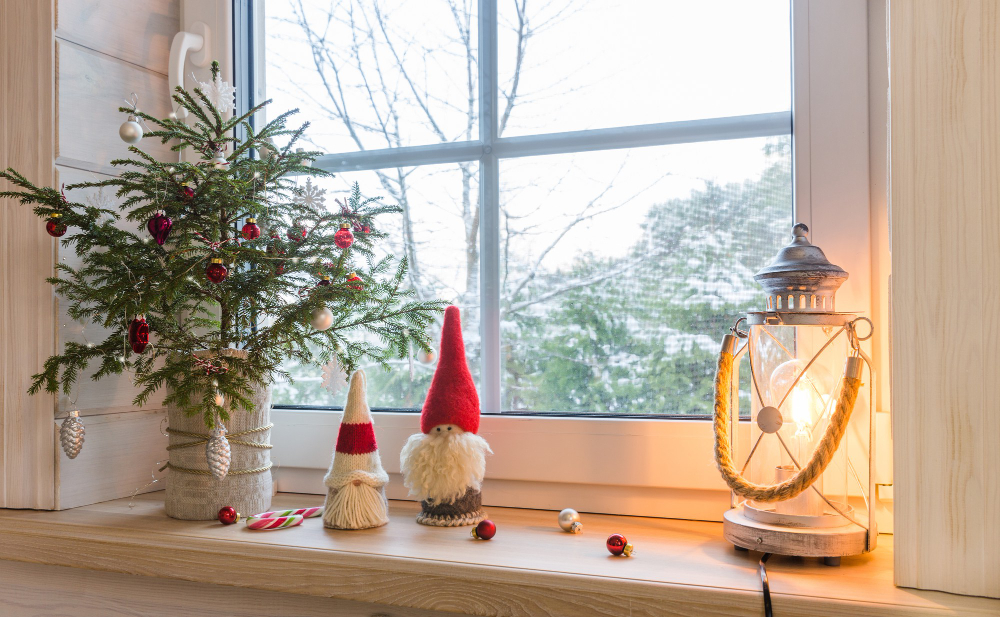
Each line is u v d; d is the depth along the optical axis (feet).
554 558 2.78
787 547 2.64
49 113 3.63
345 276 3.34
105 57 3.92
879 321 3.20
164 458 4.21
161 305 3.34
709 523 3.37
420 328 3.46
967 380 2.33
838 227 3.26
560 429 3.62
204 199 3.29
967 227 2.33
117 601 3.34
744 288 3.49
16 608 3.51
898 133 2.43
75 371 3.31
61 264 3.50
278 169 3.49
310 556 2.88
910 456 2.40
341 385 3.36
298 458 4.09
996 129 2.31
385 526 3.29
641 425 3.49
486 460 3.74
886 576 2.53
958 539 2.34
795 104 3.34
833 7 3.28
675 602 2.43
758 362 2.94
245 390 3.16
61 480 3.59
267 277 3.29
